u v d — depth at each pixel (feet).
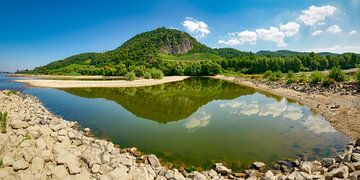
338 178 24.39
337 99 83.66
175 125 58.75
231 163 36.01
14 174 24.73
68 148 33.47
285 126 57.00
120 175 26.25
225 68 387.34
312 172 29.99
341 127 52.90
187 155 39.22
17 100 76.89
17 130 35.86
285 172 32.35
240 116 69.56
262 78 208.85
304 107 79.41
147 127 56.54
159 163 34.50
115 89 142.20
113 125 57.88
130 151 39.68
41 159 27.73
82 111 74.69
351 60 346.33
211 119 65.62
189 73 341.41
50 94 114.11
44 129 36.91
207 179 29.27
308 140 45.85
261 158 37.70
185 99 104.94
